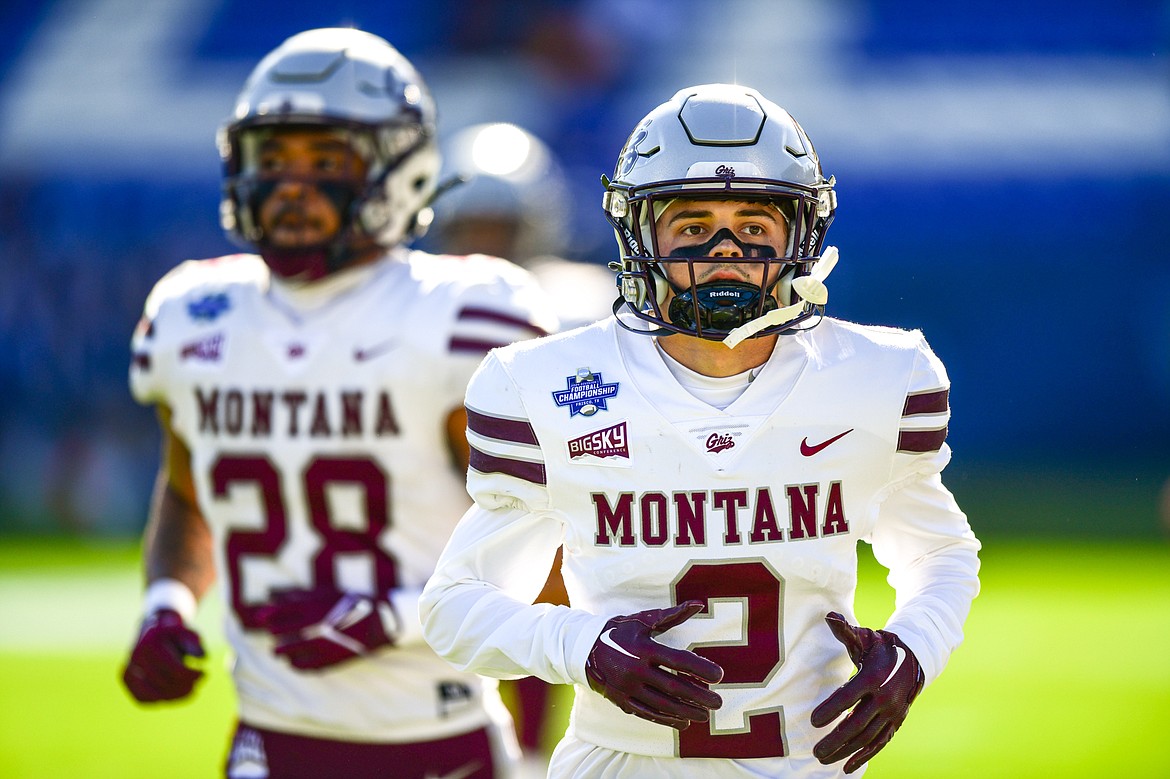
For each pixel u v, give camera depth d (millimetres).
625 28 58781
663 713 7496
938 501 8656
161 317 11828
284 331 11305
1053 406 53219
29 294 50219
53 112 55250
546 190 20469
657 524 8047
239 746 11297
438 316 11195
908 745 18859
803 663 8102
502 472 8297
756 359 8195
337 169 11461
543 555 8617
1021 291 53406
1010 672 23266
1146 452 52969
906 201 53500
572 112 56250
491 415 8312
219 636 26453
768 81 57312
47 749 19062
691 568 8031
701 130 8086
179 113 55375
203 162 52812
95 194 52594
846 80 57469
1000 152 53469
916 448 8328
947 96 56031
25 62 59156
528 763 13578
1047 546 37281
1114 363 53250
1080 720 20109
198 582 12188
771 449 8055
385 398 11102
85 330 49844
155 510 12211
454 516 11312
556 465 8180
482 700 11305
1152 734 19234
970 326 53562
